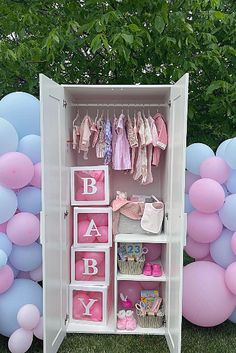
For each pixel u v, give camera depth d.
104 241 3.01
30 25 3.53
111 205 3.11
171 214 2.69
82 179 2.99
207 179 2.74
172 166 2.67
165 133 2.90
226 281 2.75
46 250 2.40
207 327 3.05
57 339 2.68
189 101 3.73
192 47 3.53
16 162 2.50
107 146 2.96
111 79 3.72
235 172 2.80
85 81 3.74
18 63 3.41
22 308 2.56
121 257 2.99
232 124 3.73
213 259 2.93
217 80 3.51
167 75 3.54
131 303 3.20
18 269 2.71
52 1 3.58
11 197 2.56
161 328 2.98
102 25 3.06
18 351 2.54
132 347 2.77
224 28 3.55
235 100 3.41
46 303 2.42
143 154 2.98
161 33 3.29
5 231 2.66
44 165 2.33
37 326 2.63
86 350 2.72
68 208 2.95
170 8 3.49
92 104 3.08
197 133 3.80
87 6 3.48
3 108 2.71
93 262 3.01
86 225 3.00
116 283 2.91
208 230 2.77
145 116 3.30
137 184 3.41
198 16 3.54
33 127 2.77
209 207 2.69
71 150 3.06
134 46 3.19
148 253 3.30
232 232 2.84
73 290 3.00
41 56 3.43
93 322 3.01
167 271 2.85
